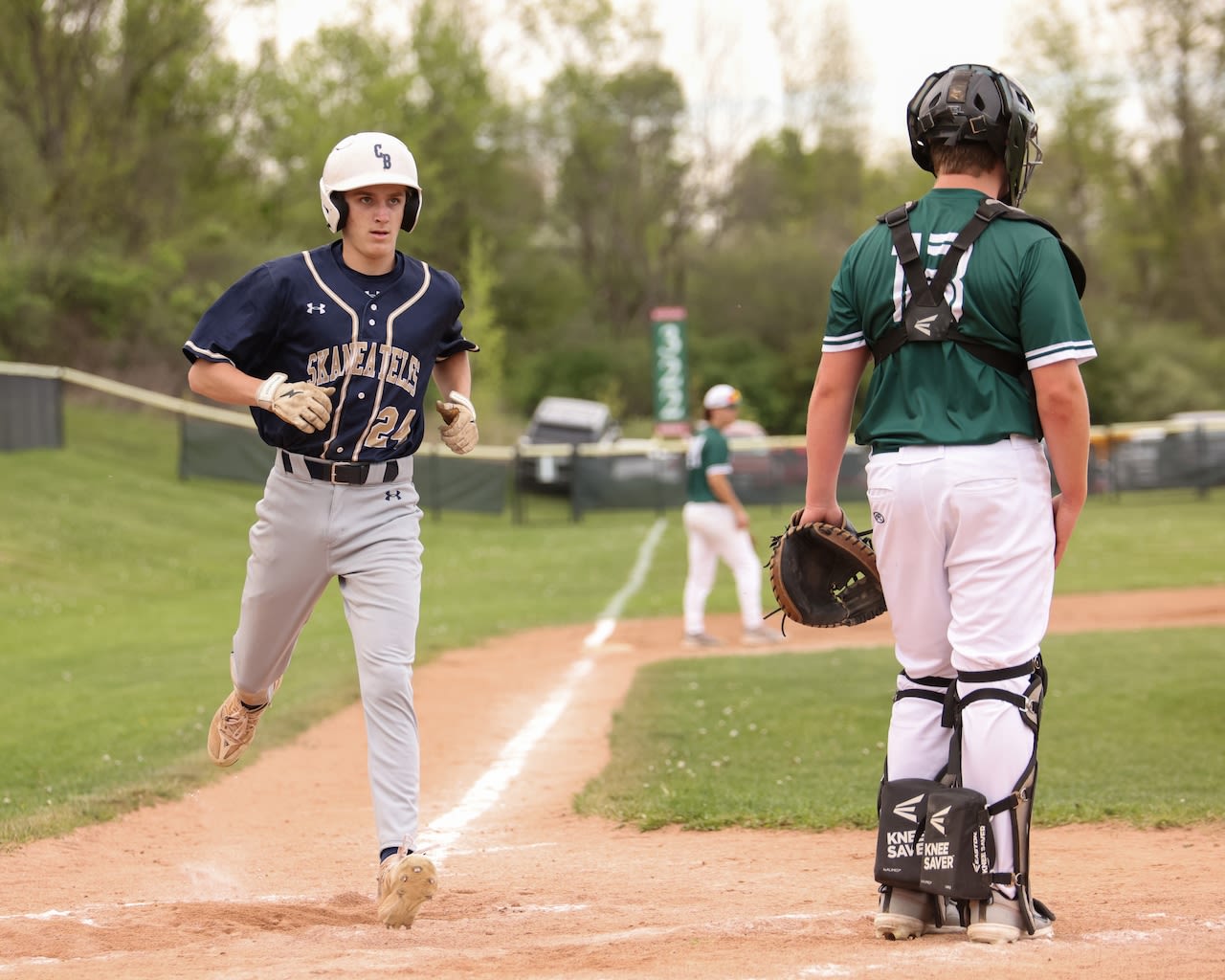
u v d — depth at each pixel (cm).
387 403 1580
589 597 6844
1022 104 1416
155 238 16712
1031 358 1334
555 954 1327
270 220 19050
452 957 1318
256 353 1573
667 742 3156
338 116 18462
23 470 9650
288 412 1483
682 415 14062
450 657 4806
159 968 1302
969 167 1411
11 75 15738
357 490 1589
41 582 6919
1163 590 6247
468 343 1708
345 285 1573
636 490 11675
